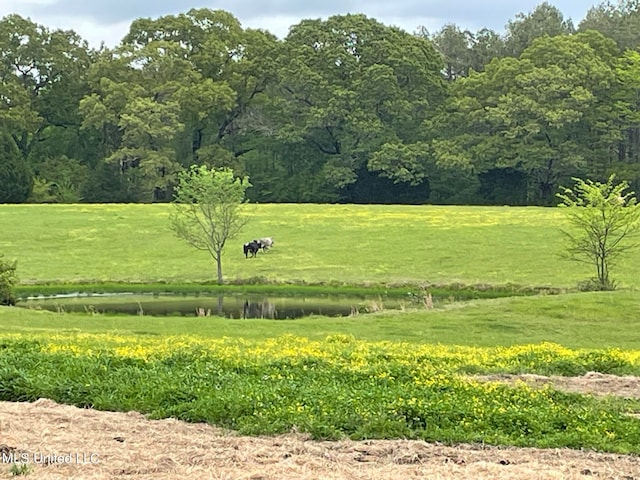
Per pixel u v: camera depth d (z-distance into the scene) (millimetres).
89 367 12992
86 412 10617
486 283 41406
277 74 88875
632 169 82438
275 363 14297
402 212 68375
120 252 51625
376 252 50781
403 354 17109
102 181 81875
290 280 42875
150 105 80312
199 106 85625
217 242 44469
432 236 55500
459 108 86625
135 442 9195
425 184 87562
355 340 22109
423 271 45062
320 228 59250
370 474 8219
